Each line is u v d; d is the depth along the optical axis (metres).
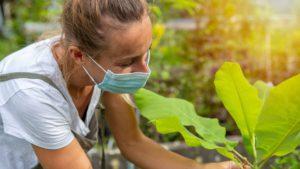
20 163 1.75
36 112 1.53
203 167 1.83
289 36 3.89
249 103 1.66
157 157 1.92
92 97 1.77
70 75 1.61
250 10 3.93
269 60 3.69
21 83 1.56
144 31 1.45
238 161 1.69
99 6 1.42
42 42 1.68
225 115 3.59
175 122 1.56
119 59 1.47
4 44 4.62
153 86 3.67
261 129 1.59
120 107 1.89
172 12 4.49
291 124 1.54
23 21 4.97
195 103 3.69
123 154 1.97
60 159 1.61
